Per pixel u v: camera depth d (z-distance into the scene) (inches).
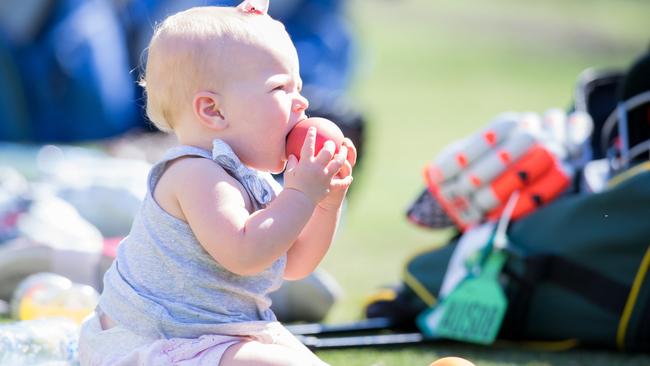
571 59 1273.4
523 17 1632.6
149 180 204.1
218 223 193.5
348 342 288.0
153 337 199.6
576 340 289.3
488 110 936.3
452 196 307.9
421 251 315.9
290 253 213.6
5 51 588.1
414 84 1093.1
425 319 300.8
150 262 201.2
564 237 287.0
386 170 670.5
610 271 281.9
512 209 299.1
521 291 291.0
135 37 607.8
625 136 301.0
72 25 597.6
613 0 1817.2
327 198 208.4
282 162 207.3
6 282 305.9
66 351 231.1
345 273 398.3
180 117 207.2
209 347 196.4
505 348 292.5
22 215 333.7
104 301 205.8
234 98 202.1
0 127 593.3
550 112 322.7
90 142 594.2
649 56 297.6
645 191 276.5
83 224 329.1
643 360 277.4
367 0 1727.4
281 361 193.5
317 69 550.0
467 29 1505.9
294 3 552.7
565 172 300.2
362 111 488.7
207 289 199.9
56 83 593.6
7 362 224.5
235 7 213.0
